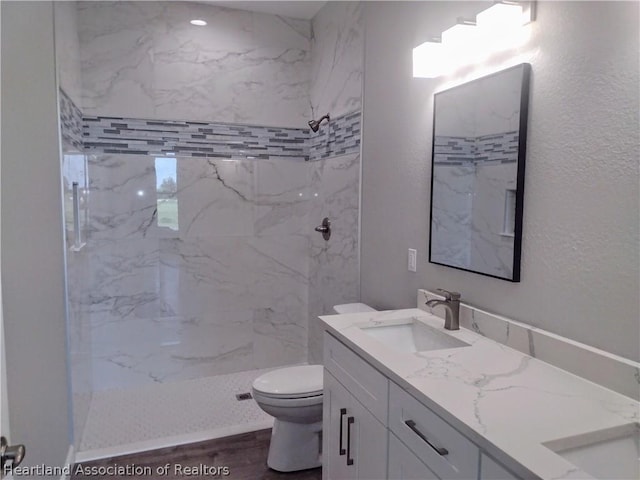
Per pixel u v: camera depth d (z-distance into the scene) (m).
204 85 3.27
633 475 1.04
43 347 1.85
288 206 3.56
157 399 3.07
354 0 2.77
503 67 1.62
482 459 1.01
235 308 3.50
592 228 1.30
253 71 3.38
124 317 3.23
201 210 3.34
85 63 2.99
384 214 2.48
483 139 1.71
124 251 3.19
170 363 3.36
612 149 1.23
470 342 1.64
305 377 2.30
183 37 3.20
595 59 1.28
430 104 2.05
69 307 2.30
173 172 3.25
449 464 1.13
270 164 3.49
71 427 2.31
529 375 1.33
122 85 3.08
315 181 3.45
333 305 3.17
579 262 1.34
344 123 2.93
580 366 1.32
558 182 1.41
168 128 3.21
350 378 1.69
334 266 3.15
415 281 2.21
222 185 3.38
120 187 3.14
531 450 0.94
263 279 3.55
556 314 1.42
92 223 3.10
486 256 1.71
